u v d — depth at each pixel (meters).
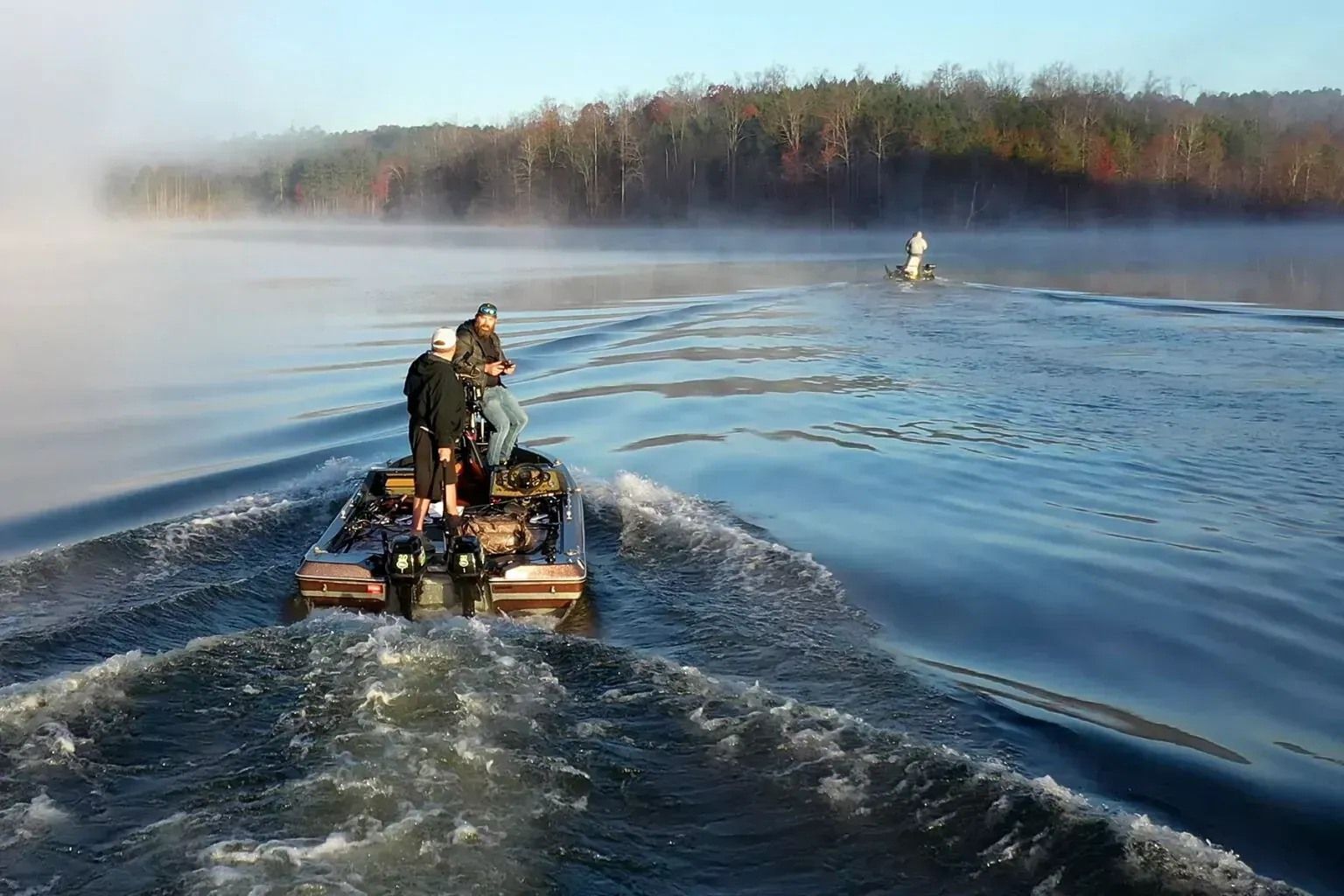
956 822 4.54
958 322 25.41
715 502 10.47
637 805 4.61
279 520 9.29
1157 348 20.62
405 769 4.74
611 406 15.51
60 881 3.97
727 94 115.19
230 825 4.32
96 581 7.69
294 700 5.38
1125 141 91.00
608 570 8.23
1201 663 6.88
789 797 4.70
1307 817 5.05
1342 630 7.48
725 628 7.10
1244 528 9.75
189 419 14.41
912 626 7.38
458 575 7.00
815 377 17.89
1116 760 5.54
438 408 8.05
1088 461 12.15
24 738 4.96
